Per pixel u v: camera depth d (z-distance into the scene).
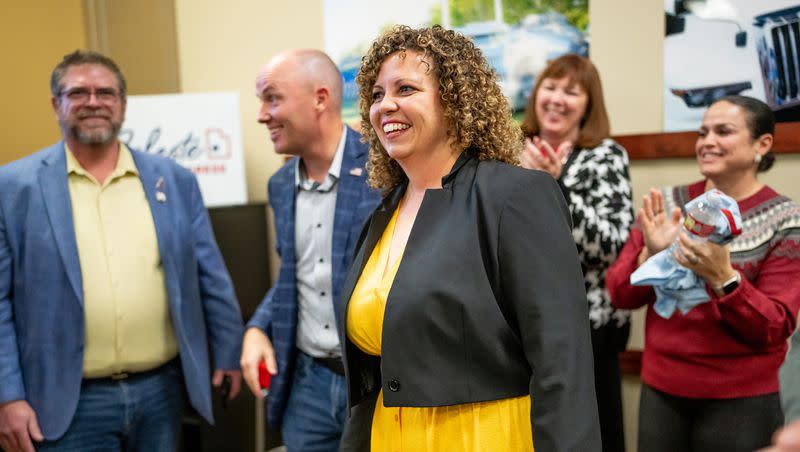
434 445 1.13
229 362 2.10
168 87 3.07
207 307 2.13
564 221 1.10
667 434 1.76
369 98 1.28
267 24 2.90
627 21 2.38
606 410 1.97
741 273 1.67
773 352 1.64
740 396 1.64
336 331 1.76
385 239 1.29
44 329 1.79
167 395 2.00
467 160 1.19
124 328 1.88
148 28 3.06
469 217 1.11
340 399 1.77
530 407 1.08
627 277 1.80
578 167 1.99
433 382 1.08
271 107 1.76
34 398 1.79
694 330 1.70
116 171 1.95
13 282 1.84
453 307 1.06
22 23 3.06
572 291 1.06
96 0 3.12
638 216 1.76
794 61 2.17
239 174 2.73
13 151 3.10
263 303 2.00
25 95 3.10
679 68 2.33
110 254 1.88
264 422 2.80
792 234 1.63
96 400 1.86
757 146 1.72
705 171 1.77
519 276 1.05
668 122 2.37
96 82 1.85
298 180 1.85
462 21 2.59
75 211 1.87
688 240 1.54
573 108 2.07
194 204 2.12
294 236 1.85
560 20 2.46
